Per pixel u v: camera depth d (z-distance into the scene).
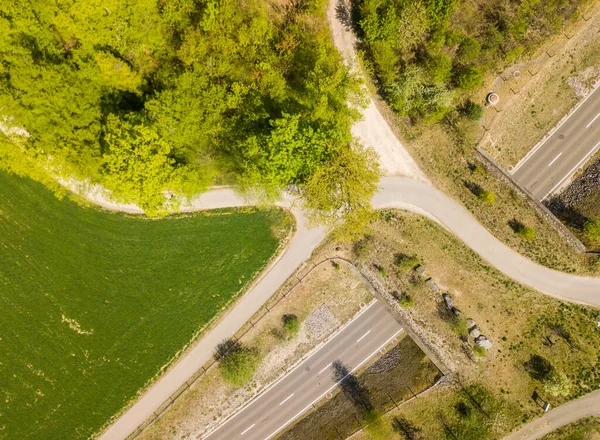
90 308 58.22
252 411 59.97
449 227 56.91
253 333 59.00
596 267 55.47
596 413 55.00
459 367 57.44
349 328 59.97
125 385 58.50
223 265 58.53
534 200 55.12
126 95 52.47
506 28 52.12
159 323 58.56
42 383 58.41
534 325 56.34
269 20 53.66
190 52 46.72
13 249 58.16
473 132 55.19
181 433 59.19
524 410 56.22
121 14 46.69
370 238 57.91
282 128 43.53
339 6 55.31
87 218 58.00
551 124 55.72
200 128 49.28
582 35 54.03
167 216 58.28
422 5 49.19
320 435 59.22
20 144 49.28
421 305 57.78
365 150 53.22
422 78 51.62
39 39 47.72
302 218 58.28
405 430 58.19
